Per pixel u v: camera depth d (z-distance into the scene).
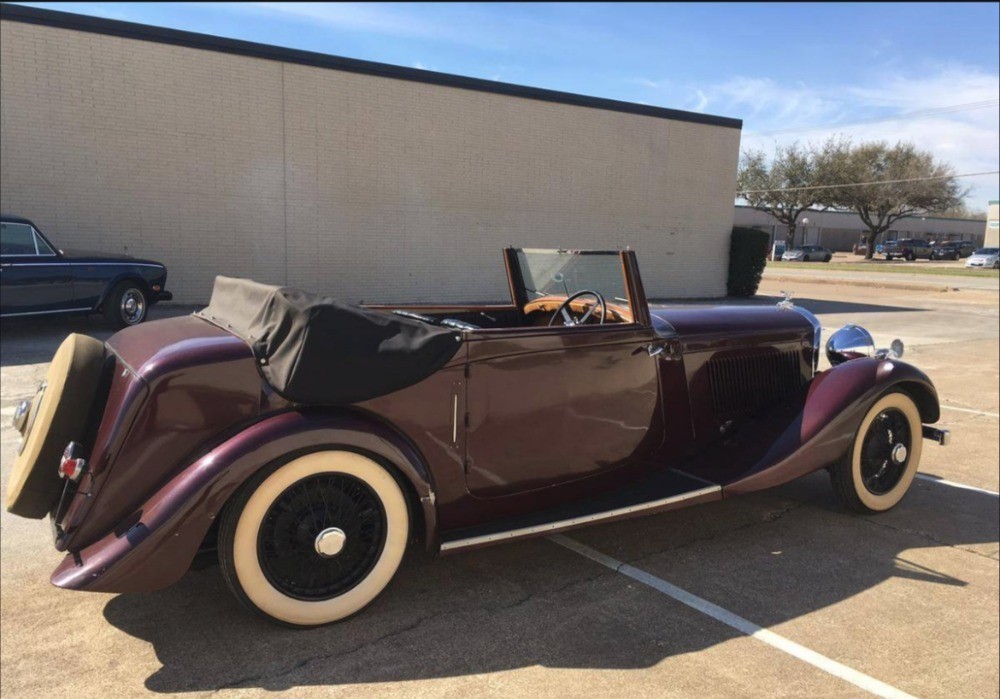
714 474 3.71
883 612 3.09
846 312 17.56
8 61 11.30
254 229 13.62
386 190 14.91
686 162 19.33
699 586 3.27
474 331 2.97
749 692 2.49
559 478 3.33
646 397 3.60
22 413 2.91
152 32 12.22
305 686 2.45
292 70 13.56
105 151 12.14
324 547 2.69
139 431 2.49
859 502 4.12
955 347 11.66
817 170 51.56
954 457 5.56
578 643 2.76
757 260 20.52
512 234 16.69
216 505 2.45
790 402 4.04
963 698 2.52
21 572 3.28
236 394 2.58
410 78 14.82
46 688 2.43
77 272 9.27
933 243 59.28
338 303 2.68
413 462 2.78
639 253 18.92
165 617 2.89
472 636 2.79
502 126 16.17
